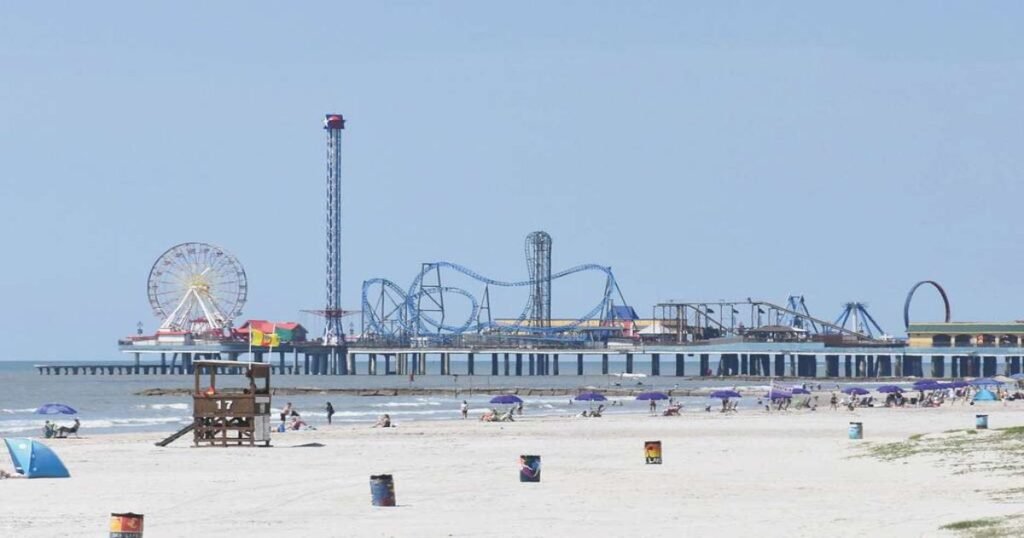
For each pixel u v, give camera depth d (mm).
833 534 98938
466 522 113000
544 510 122062
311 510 125000
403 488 147250
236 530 109312
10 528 111500
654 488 143375
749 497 131250
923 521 104562
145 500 135875
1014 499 121812
